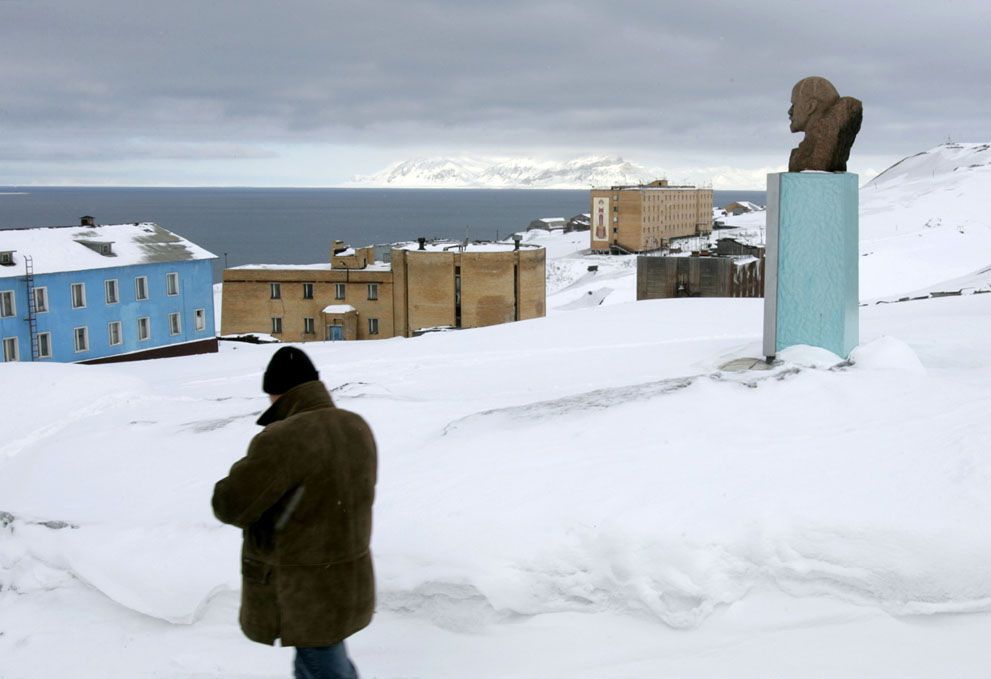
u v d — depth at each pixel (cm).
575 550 482
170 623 521
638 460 563
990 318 1545
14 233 4341
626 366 1342
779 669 410
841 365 737
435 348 1889
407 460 644
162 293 4716
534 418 683
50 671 480
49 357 4147
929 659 409
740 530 473
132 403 1119
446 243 6844
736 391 672
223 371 1905
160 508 656
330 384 1439
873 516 468
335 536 373
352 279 6506
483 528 507
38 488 773
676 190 15425
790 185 1065
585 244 16212
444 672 436
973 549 446
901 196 17375
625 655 434
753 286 5453
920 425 577
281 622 371
